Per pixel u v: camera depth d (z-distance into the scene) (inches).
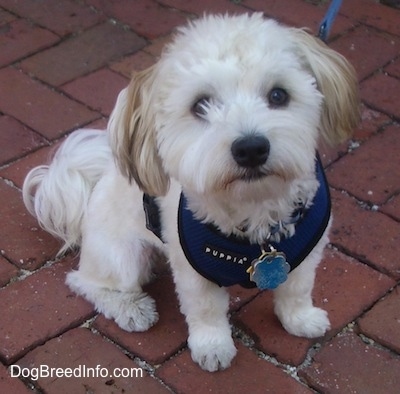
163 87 21.5
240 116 20.0
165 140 21.5
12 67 40.1
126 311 27.6
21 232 31.5
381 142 34.8
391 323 27.4
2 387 26.0
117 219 27.4
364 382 25.6
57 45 41.4
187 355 26.8
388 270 29.3
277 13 42.7
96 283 28.7
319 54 22.1
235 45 20.6
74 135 31.0
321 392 25.5
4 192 33.3
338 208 31.8
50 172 30.0
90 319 28.3
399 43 40.4
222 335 26.2
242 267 23.9
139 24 42.5
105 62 40.1
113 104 37.6
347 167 33.6
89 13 43.5
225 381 25.9
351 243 30.3
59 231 30.3
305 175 21.2
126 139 23.0
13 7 44.1
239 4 43.6
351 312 27.8
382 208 31.8
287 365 26.3
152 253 28.6
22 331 27.7
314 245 24.0
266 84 20.6
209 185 20.4
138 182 23.5
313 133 21.3
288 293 26.2
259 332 27.3
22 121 36.9
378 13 42.4
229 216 22.7
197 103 20.9
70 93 38.2
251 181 20.4
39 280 29.6
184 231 23.4
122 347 27.2
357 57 39.5
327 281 29.0
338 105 22.6
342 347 26.7
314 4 43.3
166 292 29.2
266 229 23.2
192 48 20.9
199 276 24.7
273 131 19.9
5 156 35.0
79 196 29.5
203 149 20.2
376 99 37.0
